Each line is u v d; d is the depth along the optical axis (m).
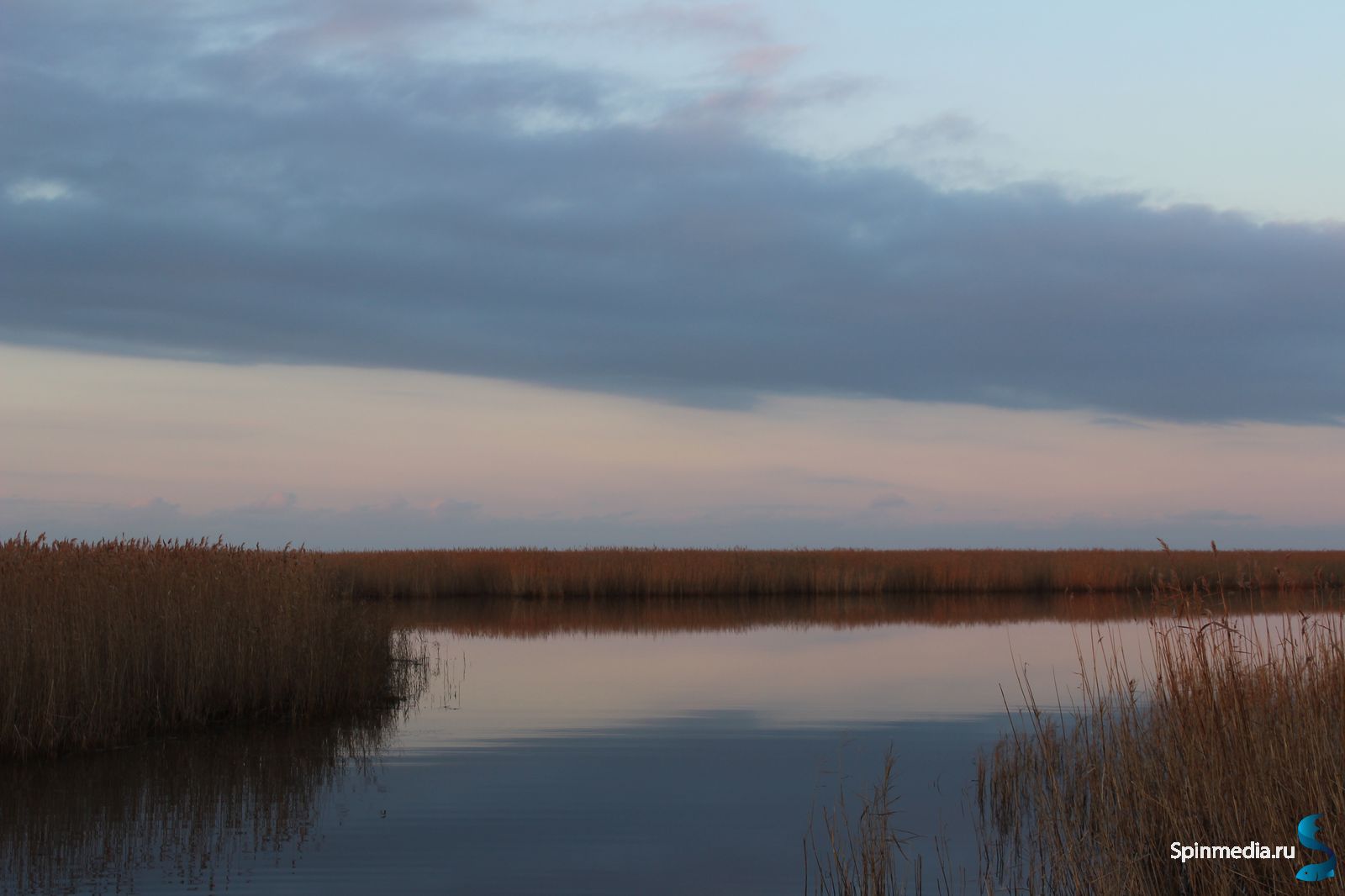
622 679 16.03
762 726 12.28
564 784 9.65
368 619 16.22
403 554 37.72
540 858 7.59
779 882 7.06
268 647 12.79
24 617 10.83
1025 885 6.93
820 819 8.53
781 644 20.58
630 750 11.04
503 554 36.59
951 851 7.68
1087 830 7.36
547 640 21.33
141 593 12.44
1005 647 19.62
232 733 11.83
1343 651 6.86
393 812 8.72
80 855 7.66
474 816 8.63
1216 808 6.54
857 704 13.71
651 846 7.83
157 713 11.85
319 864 7.45
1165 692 7.68
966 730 11.93
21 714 10.60
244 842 7.96
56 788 9.48
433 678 16.11
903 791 9.34
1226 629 7.27
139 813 8.73
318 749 11.07
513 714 13.10
